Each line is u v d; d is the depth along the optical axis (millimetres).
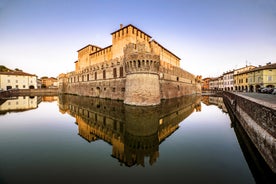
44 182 7777
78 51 68375
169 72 50406
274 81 51094
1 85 86375
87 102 42312
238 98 21141
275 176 7848
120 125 19609
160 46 49812
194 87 87188
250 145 12898
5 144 13398
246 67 79062
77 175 8547
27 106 37062
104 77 48594
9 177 8219
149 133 16500
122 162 10211
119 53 43000
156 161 10398
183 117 24703
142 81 29875
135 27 41062
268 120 8945
